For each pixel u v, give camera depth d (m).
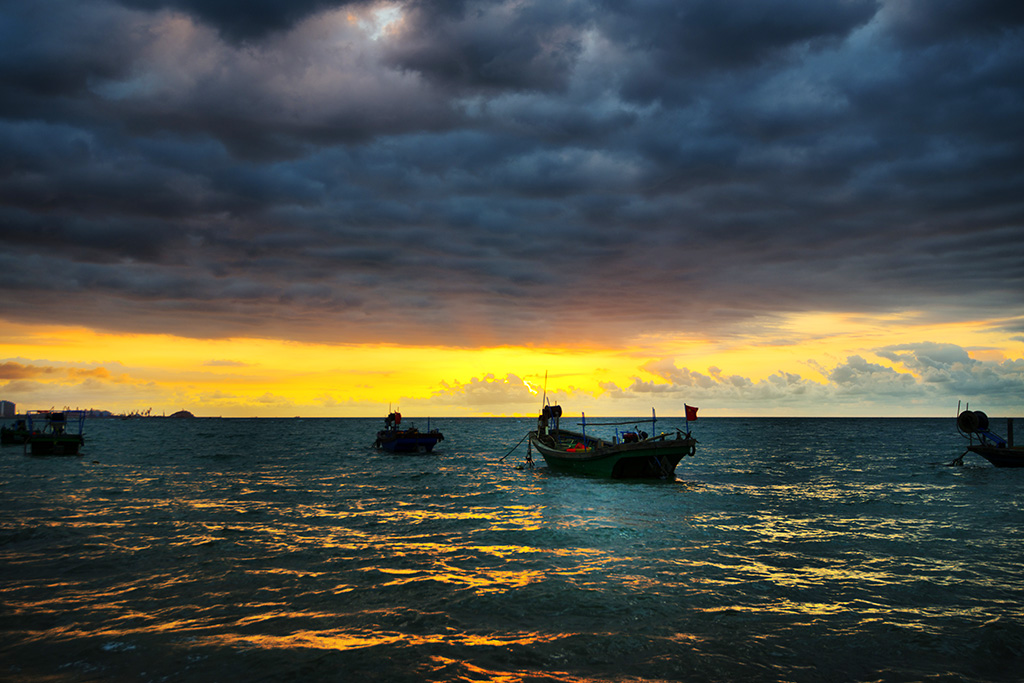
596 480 39.16
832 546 19.52
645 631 12.36
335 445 89.12
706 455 64.06
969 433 48.75
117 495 31.84
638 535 21.27
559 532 21.77
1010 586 15.23
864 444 89.06
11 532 21.72
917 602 14.05
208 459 59.00
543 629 12.51
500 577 16.12
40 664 10.88
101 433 140.75
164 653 11.35
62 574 16.48
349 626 12.71
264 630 12.48
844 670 10.66
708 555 18.42
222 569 16.98
